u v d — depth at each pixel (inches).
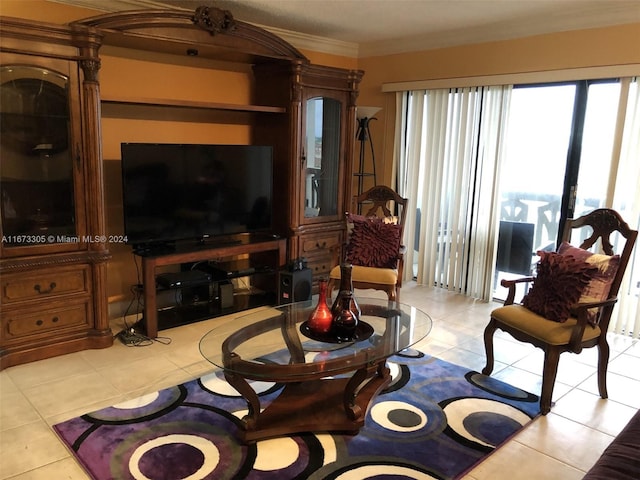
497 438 96.0
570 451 92.7
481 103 175.3
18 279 118.8
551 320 107.5
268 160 166.2
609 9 141.0
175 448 90.2
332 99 178.4
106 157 146.4
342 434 96.0
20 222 120.0
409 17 157.6
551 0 136.5
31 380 114.4
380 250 159.9
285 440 93.7
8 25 109.8
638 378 122.9
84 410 102.2
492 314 117.6
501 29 164.7
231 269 164.6
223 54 155.3
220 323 153.2
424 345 141.5
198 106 146.5
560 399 112.0
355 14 155.0
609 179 149.2
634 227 146.4
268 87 173.5
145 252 141.4
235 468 85.0
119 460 86.4
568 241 122.3
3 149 116.0
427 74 189.2
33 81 117.0
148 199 141.3
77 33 117.3
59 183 124.3
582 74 149.9
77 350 130.0
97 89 122.3
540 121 167.9
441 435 96.5
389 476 83.8
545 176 169.6
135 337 139.6
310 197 180.7
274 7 148.4
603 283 108.3
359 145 216.1
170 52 152.5
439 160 189.9
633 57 140.4
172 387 112.7
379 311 118.0
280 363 88.9
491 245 178.4
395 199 171.8
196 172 150.0
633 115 143.3
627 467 60.1
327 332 101.4
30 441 91.3
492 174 175.8
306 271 166.2
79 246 126.9
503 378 121.3
